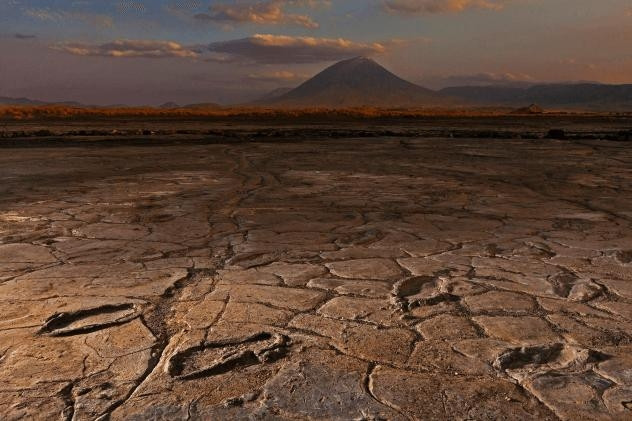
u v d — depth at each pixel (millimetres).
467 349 2770
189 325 3070
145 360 2664
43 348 2795
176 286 3738
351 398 2316
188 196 7660
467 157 13555
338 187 8594
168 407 2256
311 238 5172
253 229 5566
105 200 7285
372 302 3428
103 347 2811
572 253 4609
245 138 20734
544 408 2236
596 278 3906
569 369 2570
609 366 2598
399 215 6344
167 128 28688
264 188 8477
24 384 2436
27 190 8141
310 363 2629
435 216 6281
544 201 7355
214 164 11906
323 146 17016
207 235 5285
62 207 6754
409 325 3074
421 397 2322
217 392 2375
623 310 3295
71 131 24672
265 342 2852
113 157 13477
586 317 3186
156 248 4777
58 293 3592
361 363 2627
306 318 3172
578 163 12203
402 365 2607
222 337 2914
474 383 2438
